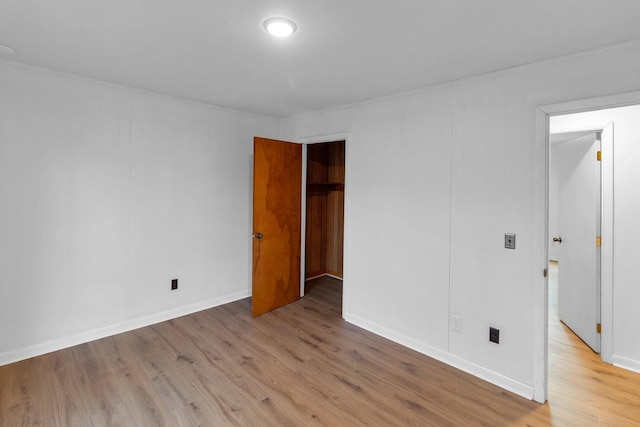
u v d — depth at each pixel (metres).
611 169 2.67
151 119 3.26
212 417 2.05
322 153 5.23
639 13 1.64
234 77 2.72
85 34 2.00
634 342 2.62
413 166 2.93
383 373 2.57
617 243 2.66
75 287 2.88
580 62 2.08
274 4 1.62
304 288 4.59
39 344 2.72
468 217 2.59
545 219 2.24
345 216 3.54
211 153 3.74
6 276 2.56
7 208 2.54
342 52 2.18
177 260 3.53
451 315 2.70
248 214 4.15
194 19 1.79
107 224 3.03
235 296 4.08
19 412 2.05
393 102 3.08
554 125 2.93
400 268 3.05
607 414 2.12
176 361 2.68
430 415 2.10
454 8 1.63
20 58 2.40
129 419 2.02
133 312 3.24
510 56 2.17
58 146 2.74
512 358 2.38
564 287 3.51
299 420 2.04
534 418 2.08
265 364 2.67
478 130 2.52
